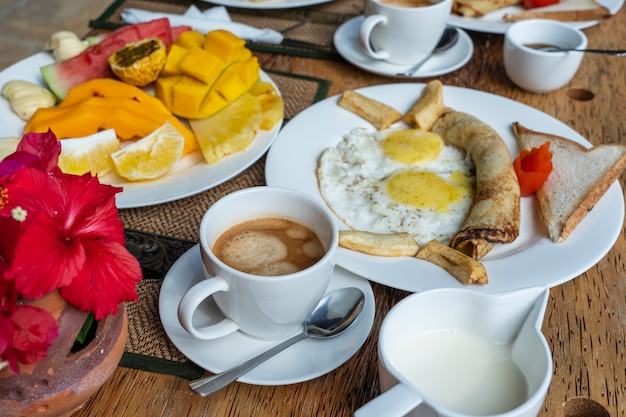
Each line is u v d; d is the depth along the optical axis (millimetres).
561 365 849
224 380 771
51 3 3508
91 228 672
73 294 627
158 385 810
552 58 1389
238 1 1782
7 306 584
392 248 967
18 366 626
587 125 1372
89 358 690
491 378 737
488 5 1713
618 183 1131
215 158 1193
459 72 1560
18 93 1312
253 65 1392
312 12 1822
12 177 633
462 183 1185
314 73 1544
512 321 775
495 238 996
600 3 1799
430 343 774
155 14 1647
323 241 865
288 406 788
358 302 881
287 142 1238
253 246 856
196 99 1276
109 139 1196
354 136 1271
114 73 1351
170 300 888
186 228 1076
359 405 791
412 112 1311
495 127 1308
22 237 579
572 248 998
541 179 1121
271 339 846
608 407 792
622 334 898
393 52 1517
